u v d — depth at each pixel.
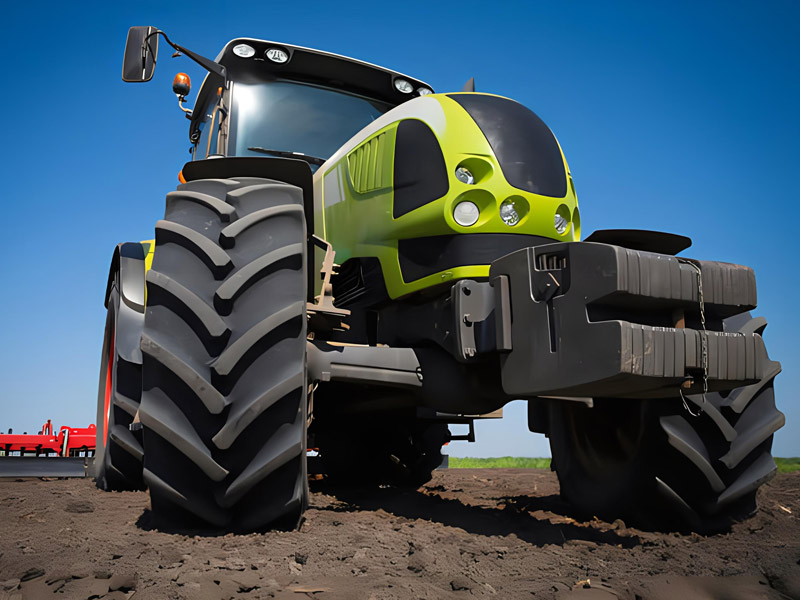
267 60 3.42
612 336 1.65
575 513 2.63
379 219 2.51
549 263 1.87
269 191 2.10
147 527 2.09
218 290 1.87
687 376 1.74
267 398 1.80
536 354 1.87
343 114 3.62
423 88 3.77
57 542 1.87
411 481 4.03
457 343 2.12
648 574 1.66
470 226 2.24
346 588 1.45
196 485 1.88
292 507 1.90
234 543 1.80
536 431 2.97
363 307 2.63
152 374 1.88
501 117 2.36
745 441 2.22
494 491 3.85
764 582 1.58
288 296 1.91
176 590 1.39
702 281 1.81
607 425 2.45
